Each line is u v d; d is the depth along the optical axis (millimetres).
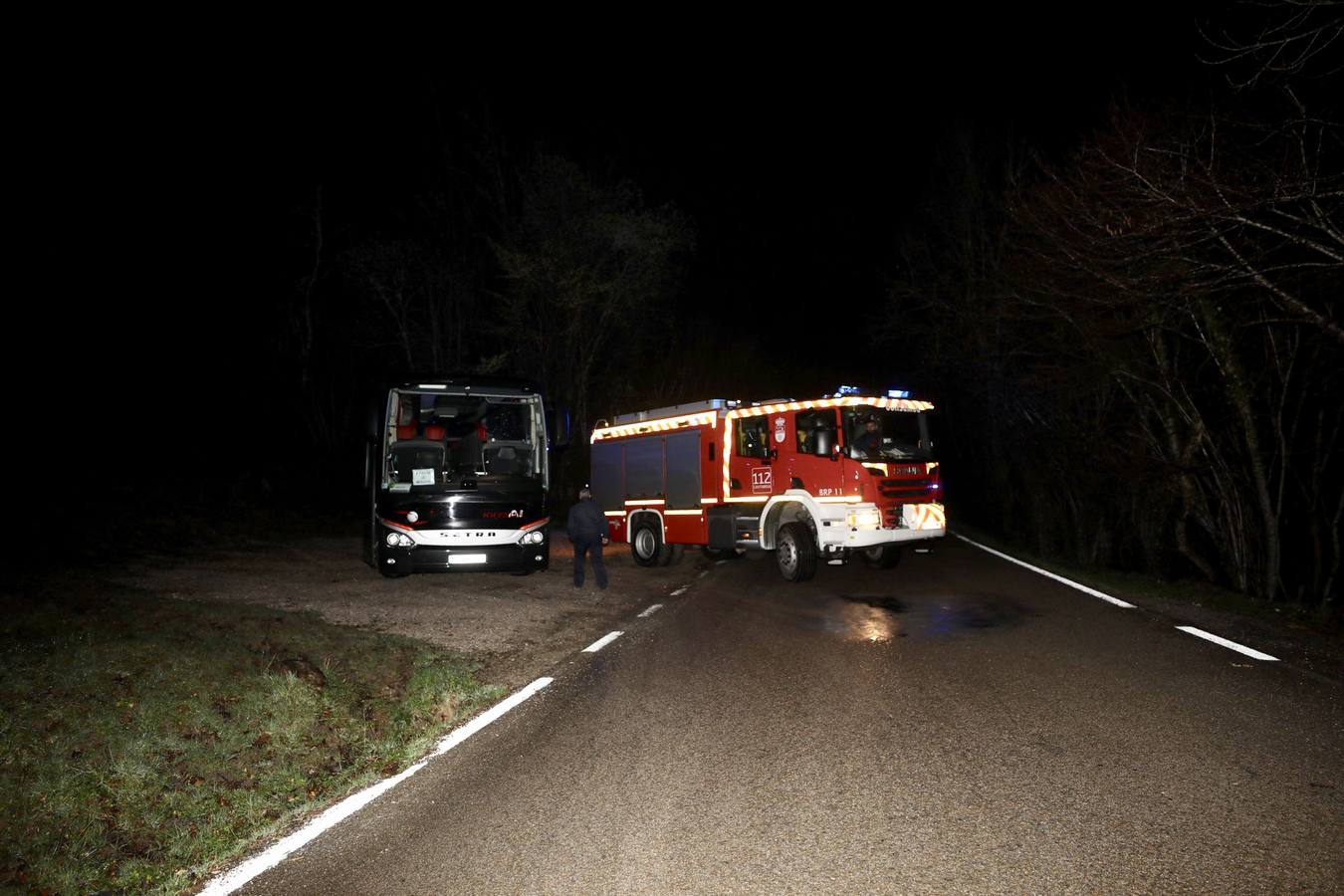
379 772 5406
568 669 7895
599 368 31750
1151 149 8820
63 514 16922
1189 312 14078
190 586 11922
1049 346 18328
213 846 4492
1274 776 4680
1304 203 8617
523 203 28469
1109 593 11273
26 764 5055
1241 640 8047
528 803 4688
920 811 4379
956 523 27031
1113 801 4410
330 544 18953
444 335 29266
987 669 7270
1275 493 17250
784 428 13906
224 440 27422
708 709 6391
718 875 3789
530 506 12758
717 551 16141
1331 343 14023
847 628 9422
